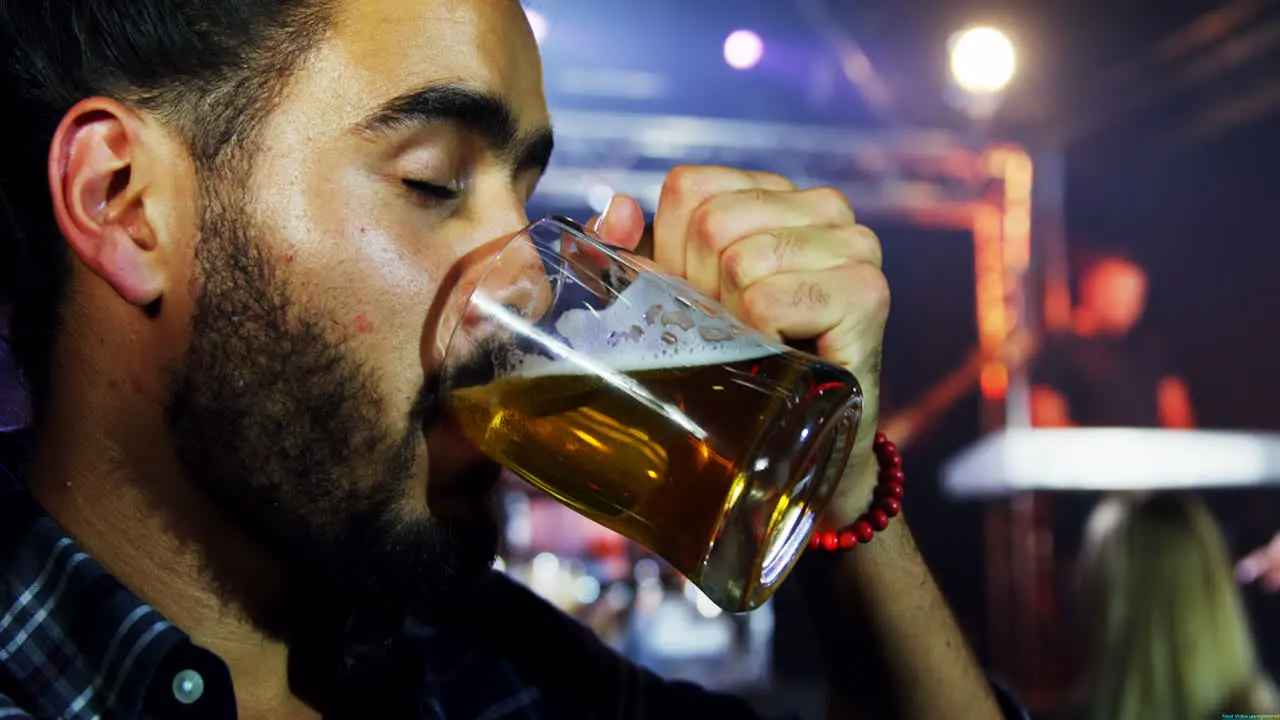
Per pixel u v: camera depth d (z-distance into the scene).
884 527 1.22
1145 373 8.22
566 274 0.96
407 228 0.96
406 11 0.96
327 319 0.93
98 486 0.99
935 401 8.20
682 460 0.91
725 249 1.08
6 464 1.08
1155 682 3.18
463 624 1.35
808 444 0.92
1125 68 7.16
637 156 6.65
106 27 0.96
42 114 0.99
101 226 0.95
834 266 1.08
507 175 1.02
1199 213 8.28
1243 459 6.64
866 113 7.11
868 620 1.27
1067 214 8.36
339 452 0.94
